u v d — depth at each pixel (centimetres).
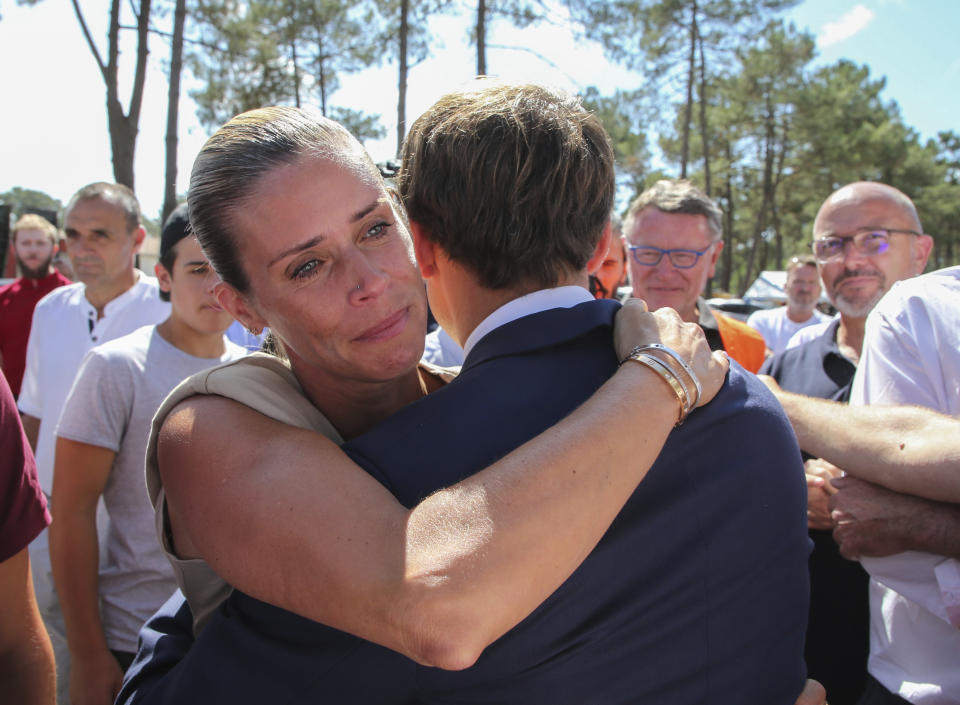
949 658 152
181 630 121
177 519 106
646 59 2261
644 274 278
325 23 1927
